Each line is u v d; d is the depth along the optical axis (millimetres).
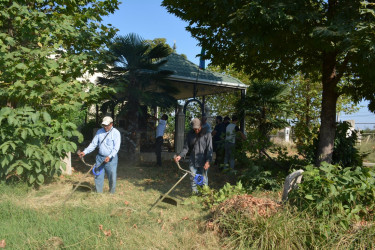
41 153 6070
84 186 5742
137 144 10961
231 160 9359
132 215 4742
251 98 13297
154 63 11484
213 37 8164
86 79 7746
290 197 4457
